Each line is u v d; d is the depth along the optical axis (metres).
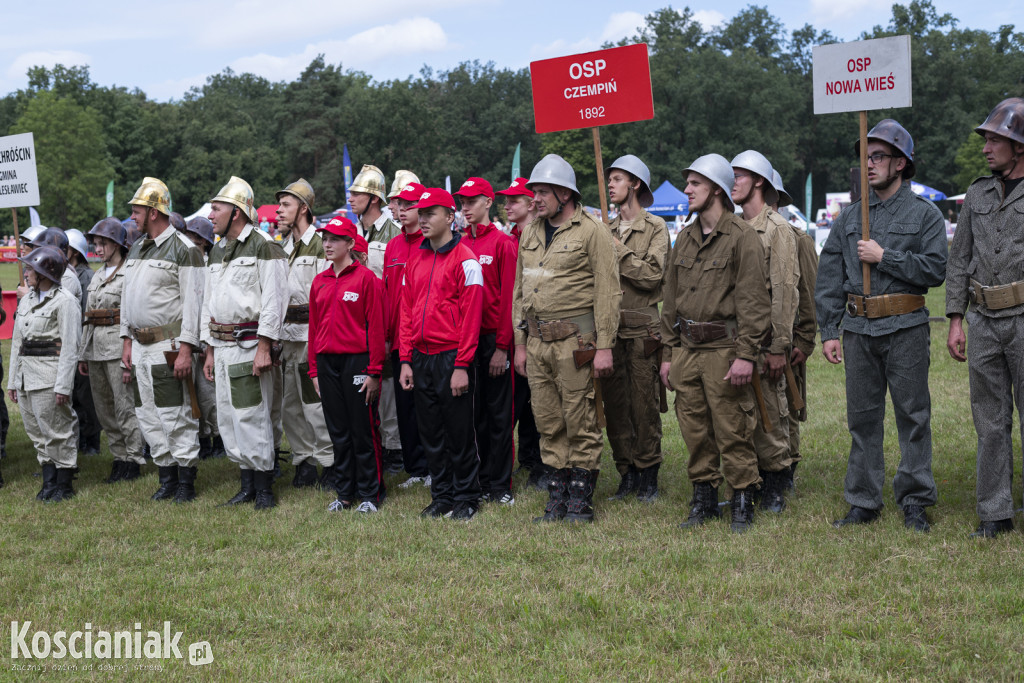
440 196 5.83
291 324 6.82
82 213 71.12
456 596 4.40
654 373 6.07
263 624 4.18
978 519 5.24
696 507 5.51
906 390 5.12
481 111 102.38
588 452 5.64
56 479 6.73
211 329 6.32
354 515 5.98
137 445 7.28
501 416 6.25
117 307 7.15
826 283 5.40
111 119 83.38
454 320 5.82
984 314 4.91
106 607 4.44
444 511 5.96
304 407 6.82
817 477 6.45
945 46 76.00
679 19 93.19
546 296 5.59
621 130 72.56
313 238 7.00
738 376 5.09
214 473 7.44
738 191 5.68
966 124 71.12
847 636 3.81
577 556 4.95
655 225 6.12
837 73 5.21
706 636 3.84
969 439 7.17
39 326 6.58
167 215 6.59
